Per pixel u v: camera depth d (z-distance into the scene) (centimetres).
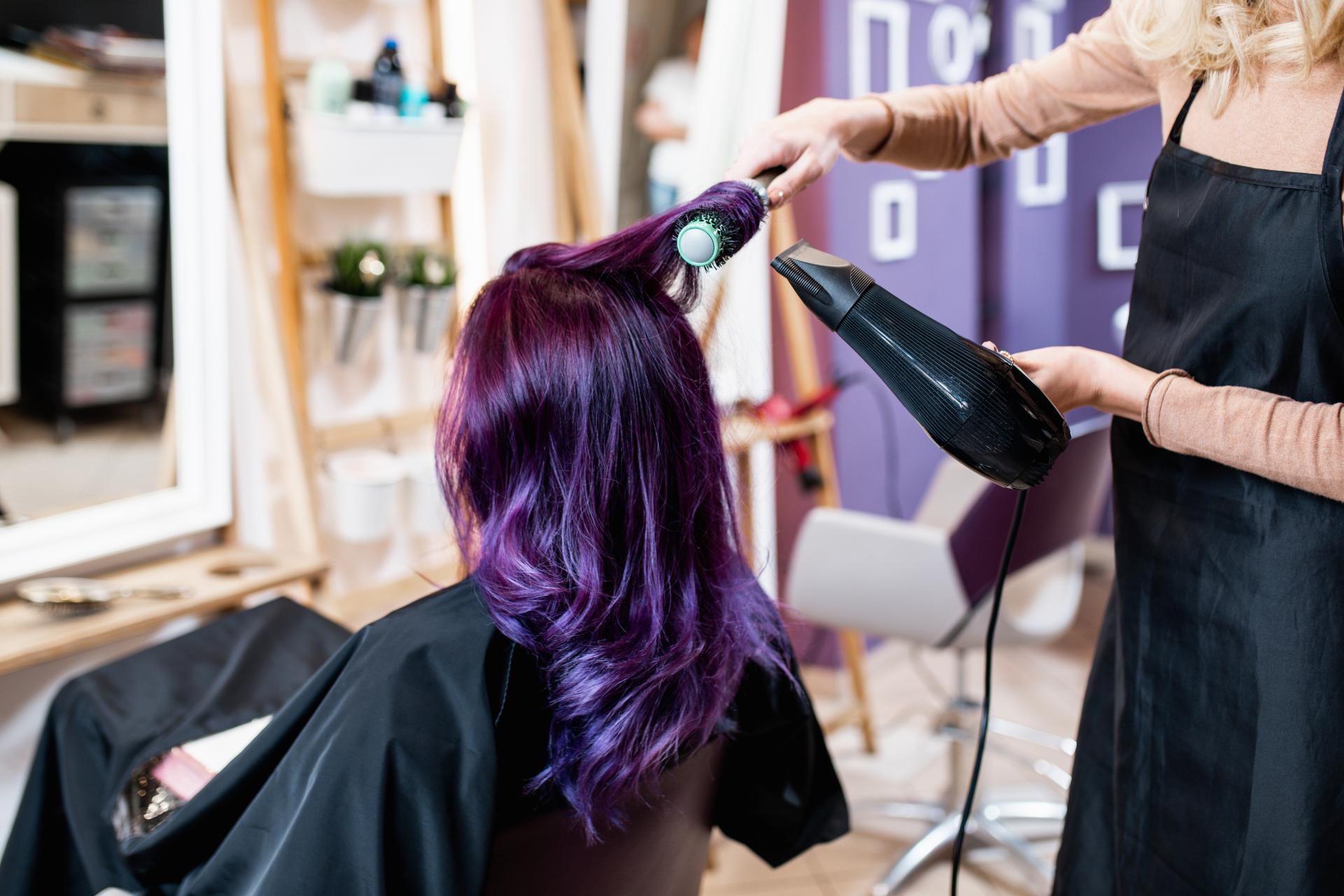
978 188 335
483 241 207
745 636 93
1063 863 108
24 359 146
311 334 188
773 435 215
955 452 81
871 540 196
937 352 79
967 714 218
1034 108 111
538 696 82
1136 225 362
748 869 215
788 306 240
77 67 144
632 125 217
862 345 82
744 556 98
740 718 102
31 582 156
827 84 254
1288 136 83
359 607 187
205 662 139
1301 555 84
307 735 81
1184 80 94
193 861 97
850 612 202
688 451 84
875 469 293
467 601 83
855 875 212
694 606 85
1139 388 86
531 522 81
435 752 78
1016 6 327
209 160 159
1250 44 84
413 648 80
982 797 217
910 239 287
